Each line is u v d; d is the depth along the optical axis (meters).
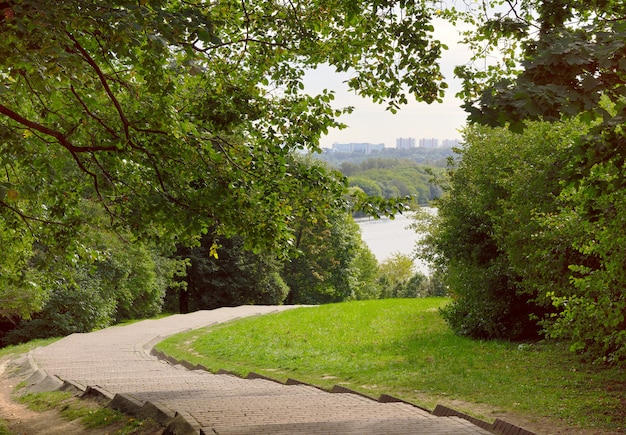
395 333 25.22
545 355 17.77
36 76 7.03
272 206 11.22
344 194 11.32
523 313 21.56
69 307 33.06
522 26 7.48
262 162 11.20
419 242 34.81
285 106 11.64
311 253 65.25
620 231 10.52
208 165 10.66
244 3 10.70
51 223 12.55
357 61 11.40
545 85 5.18
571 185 6.47
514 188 17.22
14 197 5.98
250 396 9.94
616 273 10.85
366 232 144.12
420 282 67.69
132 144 9.65
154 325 32.44
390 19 10.98
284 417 7.63
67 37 7.05
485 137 21.91
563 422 10.48
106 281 34.59
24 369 17.61
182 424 6.89
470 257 22.84
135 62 7.59
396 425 6.86
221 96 10.68
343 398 9.91
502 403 12.04
